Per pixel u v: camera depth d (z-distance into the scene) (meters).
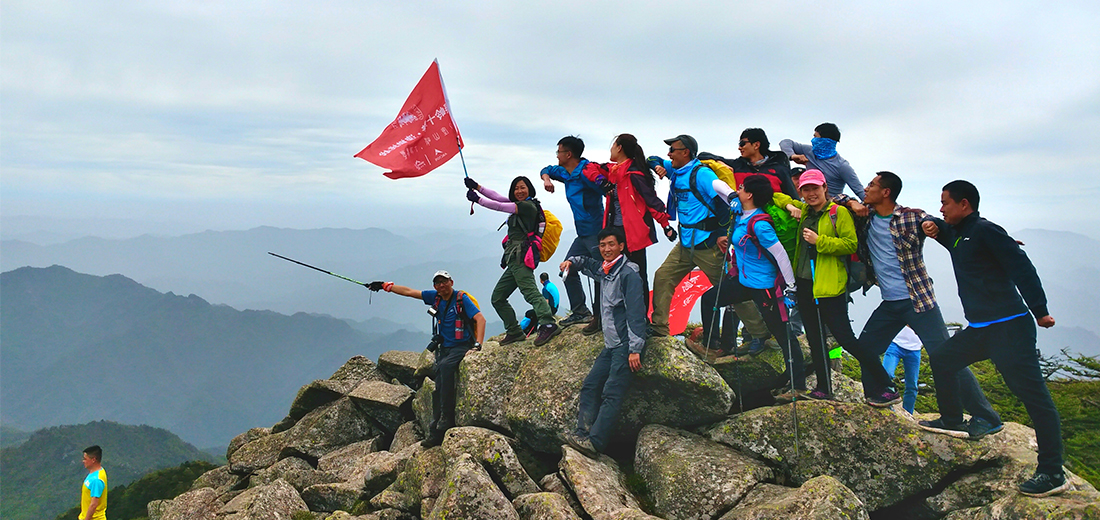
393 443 12.94
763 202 8.12
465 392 10.64
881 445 7.79
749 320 9.39
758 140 9.07
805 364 9.69
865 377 8.11
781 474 8.17
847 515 6.55
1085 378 11.63
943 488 7.57
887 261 7.59
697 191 8.87
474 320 10.88
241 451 14.97
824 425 8.05
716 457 8.19
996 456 7.34
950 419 7.59
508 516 7.66
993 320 6.55
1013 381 6.50
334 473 12.04
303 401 15.50
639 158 9.06
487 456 8.76
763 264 8.23
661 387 8.93
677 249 9.41
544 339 10.66
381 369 15.53
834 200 7.83
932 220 7.07
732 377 9.35
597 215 10.21
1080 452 9.33
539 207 10.86
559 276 9.61
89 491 11.53
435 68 11.23
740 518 6.97
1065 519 5.95
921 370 12.39
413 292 11.05
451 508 7.73
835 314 7.87
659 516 7.99
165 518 11.31
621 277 8.72
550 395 9.48
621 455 9.65
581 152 10.16
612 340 8.77
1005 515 6.48
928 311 7.32
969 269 6.69
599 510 7.61
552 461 9.77
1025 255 6.23
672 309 10.04
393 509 9.59
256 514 10.17
